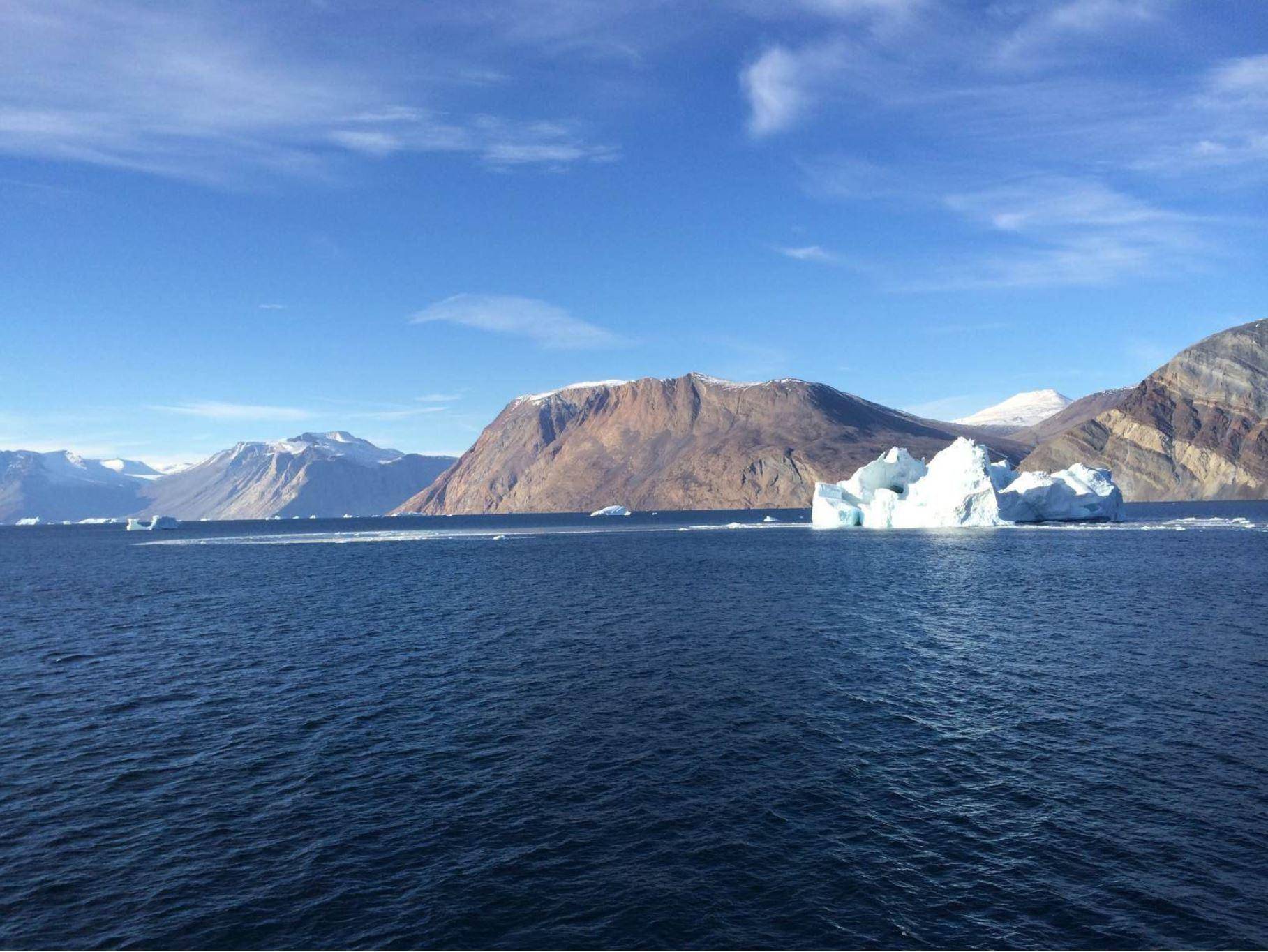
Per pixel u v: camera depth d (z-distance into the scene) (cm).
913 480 13075
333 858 1545
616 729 2273
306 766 2038
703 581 5978
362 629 4059
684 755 2061
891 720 2325
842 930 1281
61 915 1351
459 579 6619
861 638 3522
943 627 3769
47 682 2994
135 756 2139
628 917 1325
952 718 2330
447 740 2220
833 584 5512
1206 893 1365
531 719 2389
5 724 2438
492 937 1276
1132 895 1362
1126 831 1596
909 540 9788
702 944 1248
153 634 4072
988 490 11288
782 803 1758
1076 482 12325
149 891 1430
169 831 1675
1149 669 2852
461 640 3681
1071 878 1425
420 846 1589
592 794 1828
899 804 1747
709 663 3072
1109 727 2225
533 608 4681
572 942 1257
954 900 1363
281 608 4969
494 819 1706
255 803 1814
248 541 15475
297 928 1307
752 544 10375
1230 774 1870
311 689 2811
